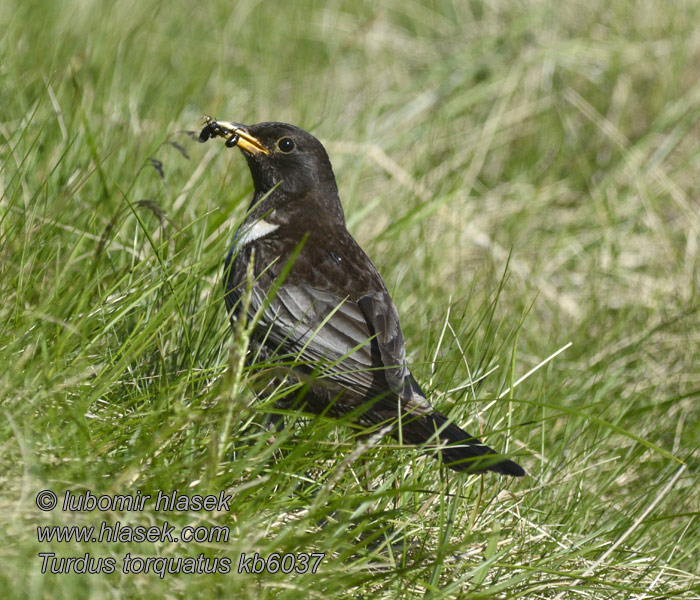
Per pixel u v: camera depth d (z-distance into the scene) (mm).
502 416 9453
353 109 16938
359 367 8883
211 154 12844
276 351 8633
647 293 13781
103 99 12898
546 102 17047
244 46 18234
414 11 19812
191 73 16375
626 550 8242
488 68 17984
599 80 17641
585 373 11836
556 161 16516
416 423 8445
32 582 5844
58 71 12828
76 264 9883
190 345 8961
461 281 13320
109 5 16625
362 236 13359
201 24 18812
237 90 16812
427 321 11727
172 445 7414
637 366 12406
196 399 7781
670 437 11188
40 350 7688
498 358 10156
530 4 19109
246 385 8516
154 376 8344
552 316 13375
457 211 14422
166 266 9070
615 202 15477
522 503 8789
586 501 9258
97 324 8422
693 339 12695
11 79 12742
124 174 11328
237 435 8320
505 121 16844
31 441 6883
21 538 6211
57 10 15617
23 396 6988
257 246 9680
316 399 9039
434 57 18609
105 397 8023
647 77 17781
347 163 14703
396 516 7883
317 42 18938
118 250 10258
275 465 7383
